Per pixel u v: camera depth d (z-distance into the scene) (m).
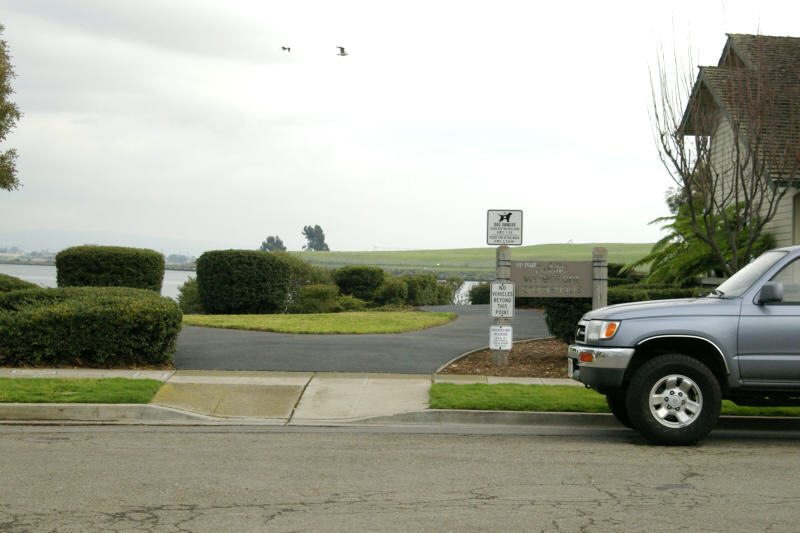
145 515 6.20
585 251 96.94
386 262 91.81
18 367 13.48
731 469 7.92
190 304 26.75
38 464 7.84
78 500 6.59
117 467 7.75
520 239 14.23
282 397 11.70
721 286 10.25
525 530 5.89
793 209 18.88
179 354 14.84
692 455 8.59
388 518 6.16
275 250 29.20
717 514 6.33
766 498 6.81
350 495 6.82
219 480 7.29
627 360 9.25
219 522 6.03
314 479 7.37
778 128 16.47
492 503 6.61
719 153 21.80
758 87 15.25
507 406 10.80
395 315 23.28
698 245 20.09
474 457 8.39
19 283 20.78
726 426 10.52
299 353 15.05
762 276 9.44
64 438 9.18
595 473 7.70
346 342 16.50
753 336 9.19
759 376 9.16
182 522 6.03
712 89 18.48
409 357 14.85
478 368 14.06
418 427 10.22
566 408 10.69
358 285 30.20
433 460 8.22
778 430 10.34
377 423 10.52
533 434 9.79
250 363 14.09
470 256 105.81
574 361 9.99
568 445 9.11
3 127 23.59
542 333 19.22
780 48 20.75
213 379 12.73
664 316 9.33
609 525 6.03
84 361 13.69
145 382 11.90
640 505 6.57
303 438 9.38
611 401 10.17
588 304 14.72
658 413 9.09
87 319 13.48
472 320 23.22
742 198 19.98
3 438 9.13
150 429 9.87
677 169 15.14
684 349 9.57
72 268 21.72
